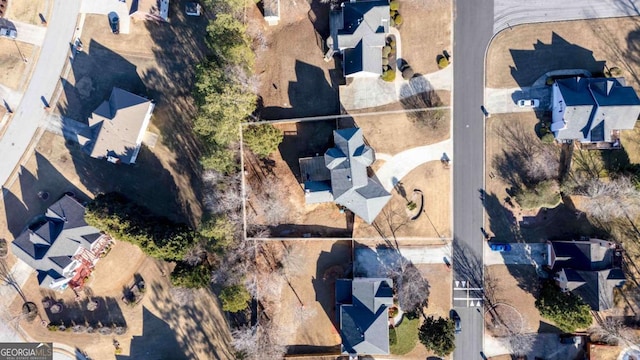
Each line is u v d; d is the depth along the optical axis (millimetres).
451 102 50125
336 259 51531
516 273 50375
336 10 49062
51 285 49656
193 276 47594
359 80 50375
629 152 48594
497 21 49500
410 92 50312
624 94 45281
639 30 48438
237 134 46938
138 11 49344
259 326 51250
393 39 50031
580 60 48938
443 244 50781
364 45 46469
